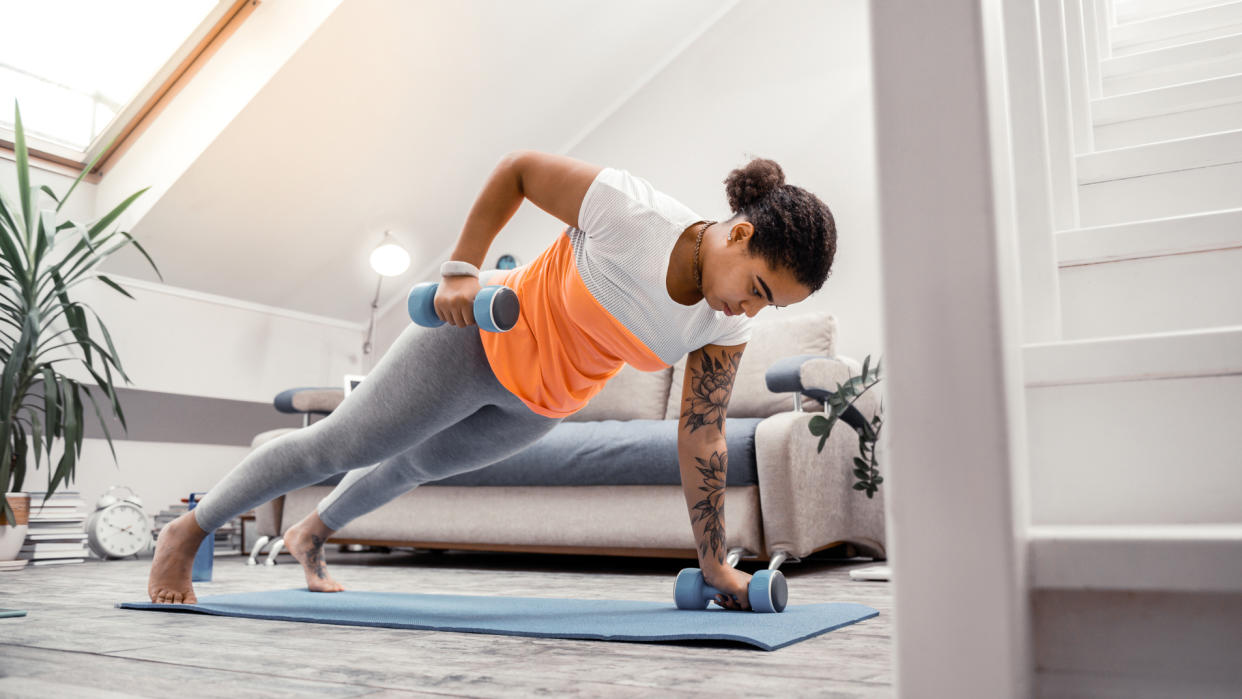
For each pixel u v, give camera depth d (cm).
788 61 402
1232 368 85
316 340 452
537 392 152
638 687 96
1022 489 68
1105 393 92
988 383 64
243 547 385
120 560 342
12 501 301
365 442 162
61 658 118
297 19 339
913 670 65
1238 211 116
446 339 150
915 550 65
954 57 67
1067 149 140
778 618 144
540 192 142
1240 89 188
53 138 368
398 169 409
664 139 428
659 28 416
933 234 67
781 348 324
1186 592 66
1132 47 271
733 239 126
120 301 372
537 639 133
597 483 277
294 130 364
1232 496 87
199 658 117
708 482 156
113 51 363
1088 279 126
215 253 388
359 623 151
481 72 390
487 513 297
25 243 311
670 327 143
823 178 386
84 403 367
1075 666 70
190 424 407
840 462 290
